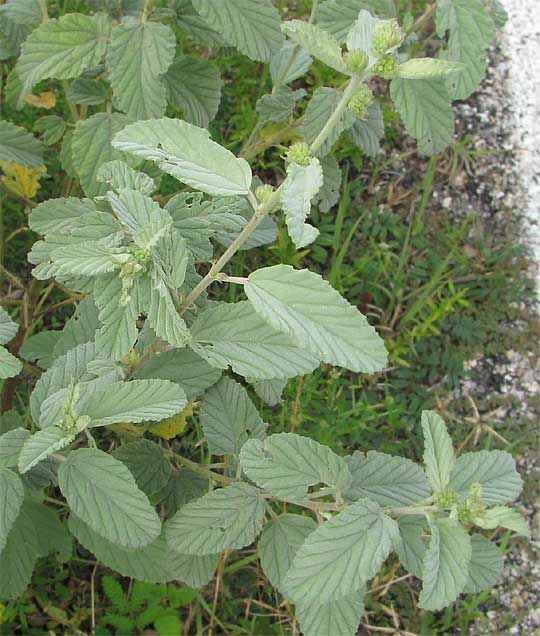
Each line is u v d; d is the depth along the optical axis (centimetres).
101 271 24
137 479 33
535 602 45
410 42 40
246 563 42
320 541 24
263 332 26
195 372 30
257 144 43
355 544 24
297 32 22
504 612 45
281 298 22
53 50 33
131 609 40
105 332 25
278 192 23
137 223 25
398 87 34
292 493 27
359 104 28
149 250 24
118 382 26
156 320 24
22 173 42
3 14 38
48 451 25
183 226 28
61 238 27
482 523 25
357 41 24
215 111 39
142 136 24
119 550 31
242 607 43
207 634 42
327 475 27
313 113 37
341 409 46
